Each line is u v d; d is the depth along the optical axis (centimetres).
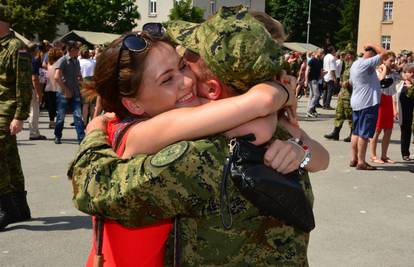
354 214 556
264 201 135
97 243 150
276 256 142
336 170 778
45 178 696
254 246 143
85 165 146
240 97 134
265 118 138
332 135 1096
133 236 144
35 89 1026
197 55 145
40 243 451
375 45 756
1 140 471
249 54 134
